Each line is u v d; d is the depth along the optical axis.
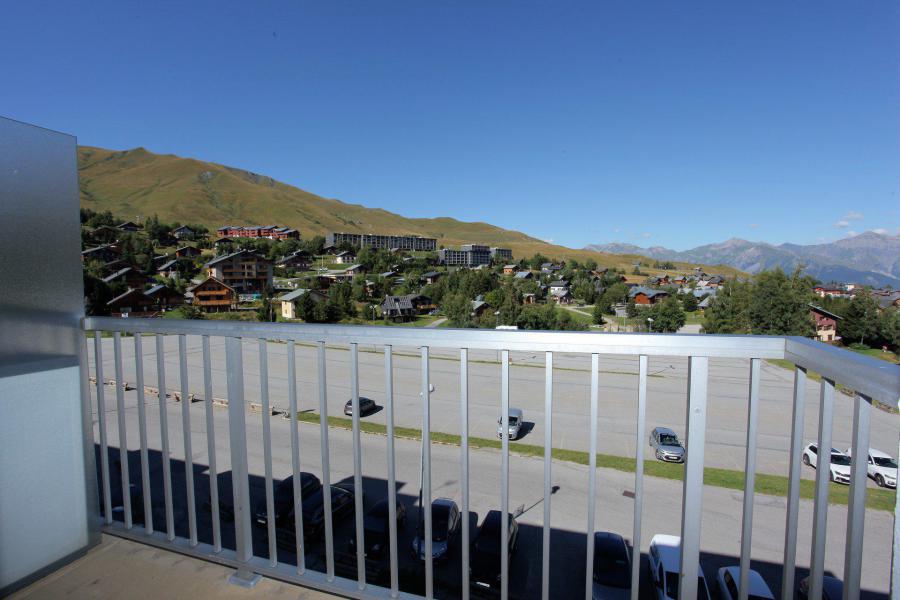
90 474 2.39
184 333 2.19
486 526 8.80
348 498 10.35
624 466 13.58
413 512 10.38
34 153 2.16
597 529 10.16
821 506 1.24
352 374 1.86
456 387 24.41
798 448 1.31
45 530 2.20
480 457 14.17
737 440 17.06
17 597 2.06
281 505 9.89
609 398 22.59
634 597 1.54
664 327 55.09
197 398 21.34
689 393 1.41
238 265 74.44
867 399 1.10
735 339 1.35
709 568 8.74
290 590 2.01
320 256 127.19
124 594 2.05
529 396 22.75
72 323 2.34
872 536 9.52
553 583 8.21
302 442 15.47
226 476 12.09
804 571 8.59
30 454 2.15
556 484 12.38
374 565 8.67
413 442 15.52
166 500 2.34
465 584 1.74
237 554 2.12
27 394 2.15
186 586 2.08
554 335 1.51
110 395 21.50
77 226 2.37
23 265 2.13
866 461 1.12
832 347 1.19
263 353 1.99
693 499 1.43
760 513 10.83
